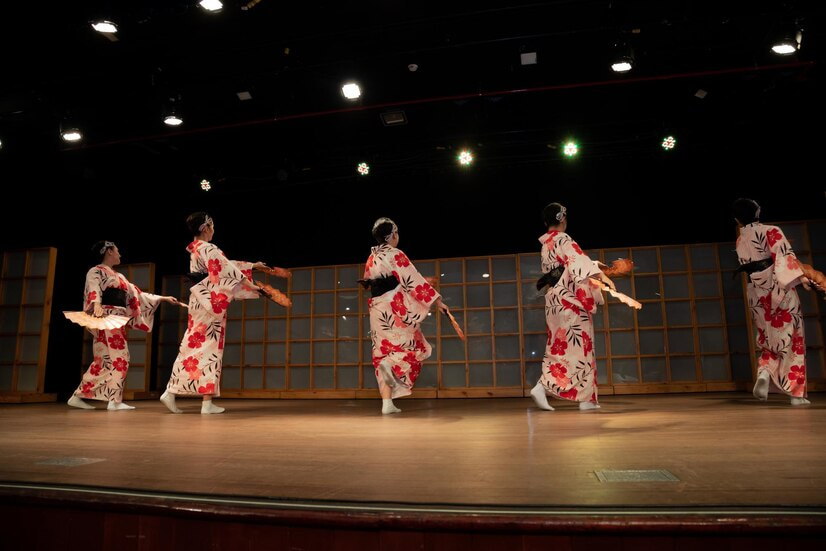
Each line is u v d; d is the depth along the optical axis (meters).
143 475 1.74
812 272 3.64
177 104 5.40
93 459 2.05
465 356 5.98
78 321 3.84
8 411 4.46
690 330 5.66
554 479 1.58
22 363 6.06
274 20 4.76
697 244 5.73
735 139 5.85
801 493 1.37
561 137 6.10
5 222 6.16
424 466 1.82
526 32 4.90
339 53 5.19
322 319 6.34
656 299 5.75
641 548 1.21
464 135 6.17
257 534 1.38
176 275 6.85
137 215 6.95
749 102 5.50
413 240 6.79
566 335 3.74
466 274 6.09
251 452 2.18
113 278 4.50
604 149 6.21
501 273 6.03
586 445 2.19
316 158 6.64
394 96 5.64
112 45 4.96
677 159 6.16
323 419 3.54
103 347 4.61
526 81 5.41
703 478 1.55
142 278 6.57
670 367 5.64
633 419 3.09
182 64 5.25
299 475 1.71
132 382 6.46
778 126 5.65
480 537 1.26
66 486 1.60
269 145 6.41
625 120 5.91
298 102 5.78
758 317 3.85
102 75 5.28
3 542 1.56
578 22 4.78
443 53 5.11
